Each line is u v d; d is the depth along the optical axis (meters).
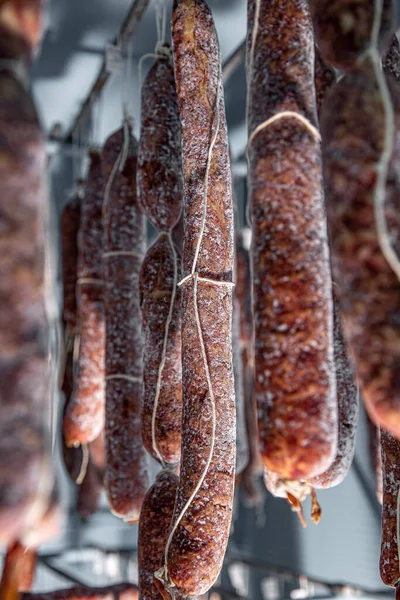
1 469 0.45
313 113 0.57
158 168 0.80
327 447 0.52
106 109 1.28
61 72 1.17
